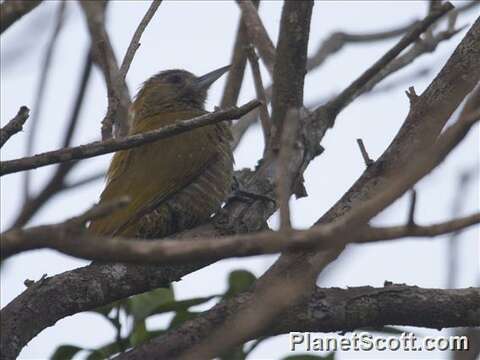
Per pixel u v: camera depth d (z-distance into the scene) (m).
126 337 11.09
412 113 10.47
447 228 6.07
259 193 12.45
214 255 6.15
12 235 6.07
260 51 13.97
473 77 10.44
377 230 6.06
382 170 10.33
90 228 12.88
